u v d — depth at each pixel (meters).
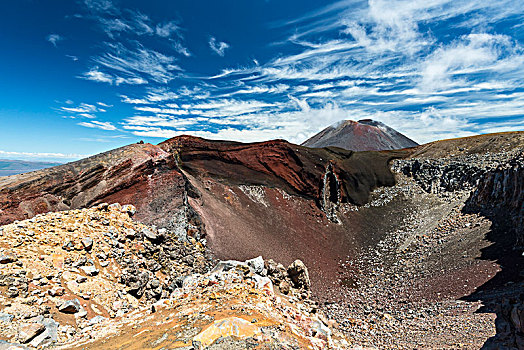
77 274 19.39
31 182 31.72
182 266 29.69
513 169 43.41
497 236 37.88
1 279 15.50
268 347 9.82
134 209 32.53
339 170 76.81
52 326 14.52
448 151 86.62
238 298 15.96
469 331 19.38
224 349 9.42
